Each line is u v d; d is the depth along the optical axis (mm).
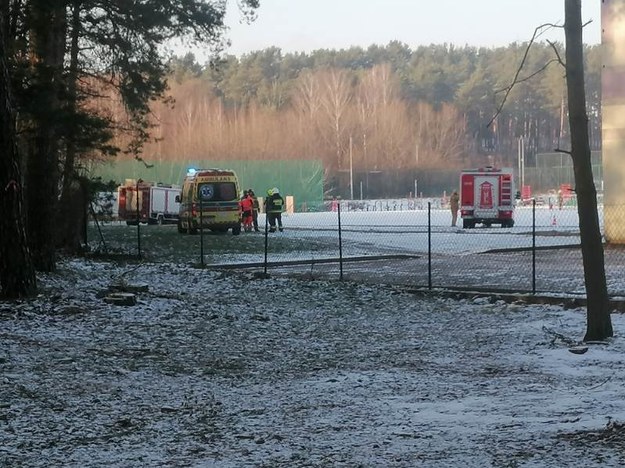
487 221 48250
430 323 17562
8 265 17828
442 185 105875
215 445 8242
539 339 15148
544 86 120312
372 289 22125
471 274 25359
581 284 22094
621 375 11688
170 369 12539
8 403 10047
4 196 17641
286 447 8109
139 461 7648
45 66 22469
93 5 26594
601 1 30859
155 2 27016
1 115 17359
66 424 9156
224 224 45281
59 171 28312
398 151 115250
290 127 115938
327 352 14328
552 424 8570
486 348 14578
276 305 19797
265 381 11836
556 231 43250
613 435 7777
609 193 32156
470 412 9539
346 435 8570
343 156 113812
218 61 29578
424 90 134375
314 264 29547
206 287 22438
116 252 32375
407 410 9758
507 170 48188
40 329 15078
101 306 17672
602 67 32406
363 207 84375
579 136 14578
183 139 109438
